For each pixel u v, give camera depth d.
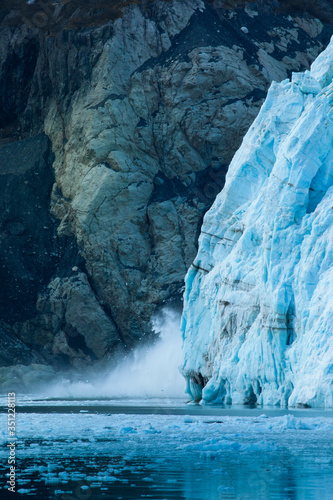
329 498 20.02
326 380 52.00
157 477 23.48
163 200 145.50
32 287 148.75
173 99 151.25
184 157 149.00
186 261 139.50
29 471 24.70
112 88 153.25
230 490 21.28
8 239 153.88
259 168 73.62
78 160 153.25
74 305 140.88
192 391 77.38
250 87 151.62
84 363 136.62
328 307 55.09
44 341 142.50
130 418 48.12
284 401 58.75
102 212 145.12
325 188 64.50
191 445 30.45
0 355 135.88
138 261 141.88
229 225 75.31
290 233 62.06
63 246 153.38
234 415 49.56
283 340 59.59
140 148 149.88
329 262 57.94
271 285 61.00
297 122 68.19
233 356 65.50
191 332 76.06
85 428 39.81
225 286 69.62
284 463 26.23
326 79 72.44
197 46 154.25
